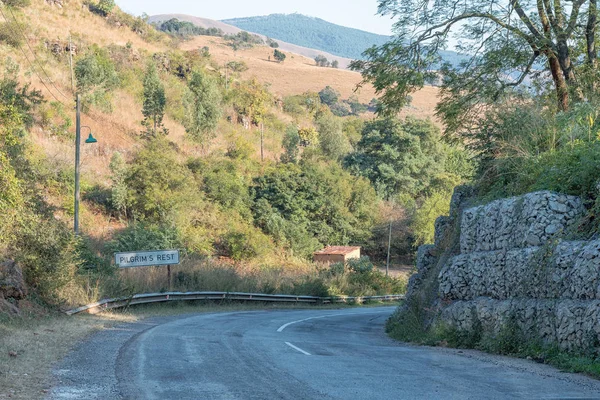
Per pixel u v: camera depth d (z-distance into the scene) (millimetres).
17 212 17453
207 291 32219
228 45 183875
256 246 50062
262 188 62250
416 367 9891
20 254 17156
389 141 80500
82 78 57719
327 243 65438
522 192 15875
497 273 14414
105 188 47375
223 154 64562
